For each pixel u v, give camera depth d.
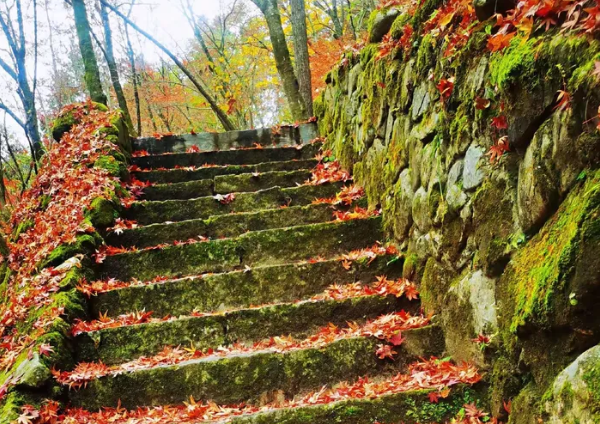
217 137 6.00
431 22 2.71
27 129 7.61
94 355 2.83
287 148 5.54
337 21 11.11
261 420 2.19
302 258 3.58
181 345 2.89
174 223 3.98
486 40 2.14
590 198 1.41
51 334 2.71
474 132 2.26
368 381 2.52
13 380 2.41
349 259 3.32
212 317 2.95
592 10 1.44
